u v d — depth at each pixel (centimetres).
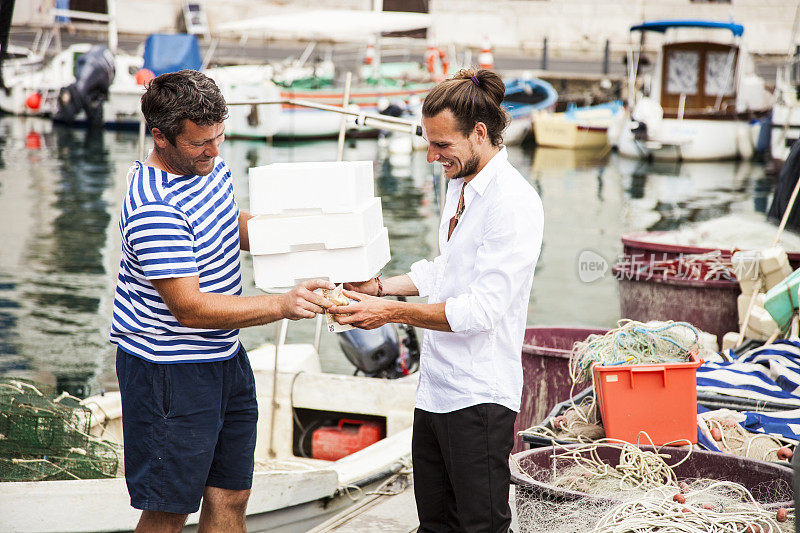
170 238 254
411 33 2391
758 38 3516
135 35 3447
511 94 2381
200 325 260
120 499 341
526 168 1964
